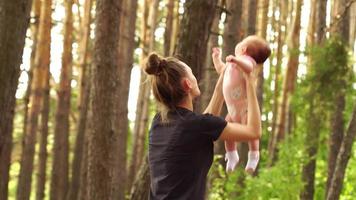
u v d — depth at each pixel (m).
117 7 8.75
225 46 10.66
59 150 16.22
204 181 3.00
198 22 6.74
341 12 11.30
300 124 12.80
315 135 12.26
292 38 17.80
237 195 11.43
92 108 8.80
